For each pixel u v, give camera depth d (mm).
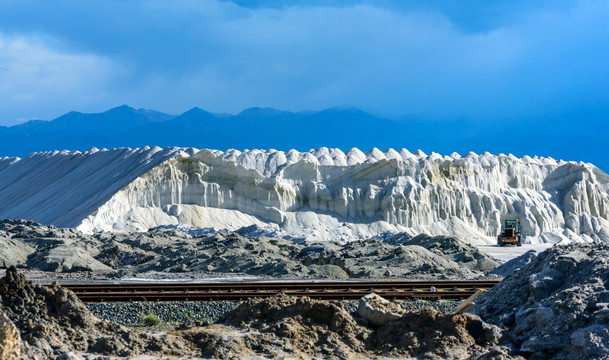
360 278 47469
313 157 115000
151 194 100000
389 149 122188
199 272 52094
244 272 51250
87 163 122125
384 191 107438
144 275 50000
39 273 52000
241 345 23344
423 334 24047
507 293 27281
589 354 20781
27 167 137250
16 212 112875
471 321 24391
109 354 22641
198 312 31844
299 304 25625
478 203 110188
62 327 23781
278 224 102250
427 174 110938
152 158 107188
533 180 119000
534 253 49312
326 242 73688
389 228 102812
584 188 117062
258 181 104688
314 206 106062
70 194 110188
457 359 22656
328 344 23766
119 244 64812
